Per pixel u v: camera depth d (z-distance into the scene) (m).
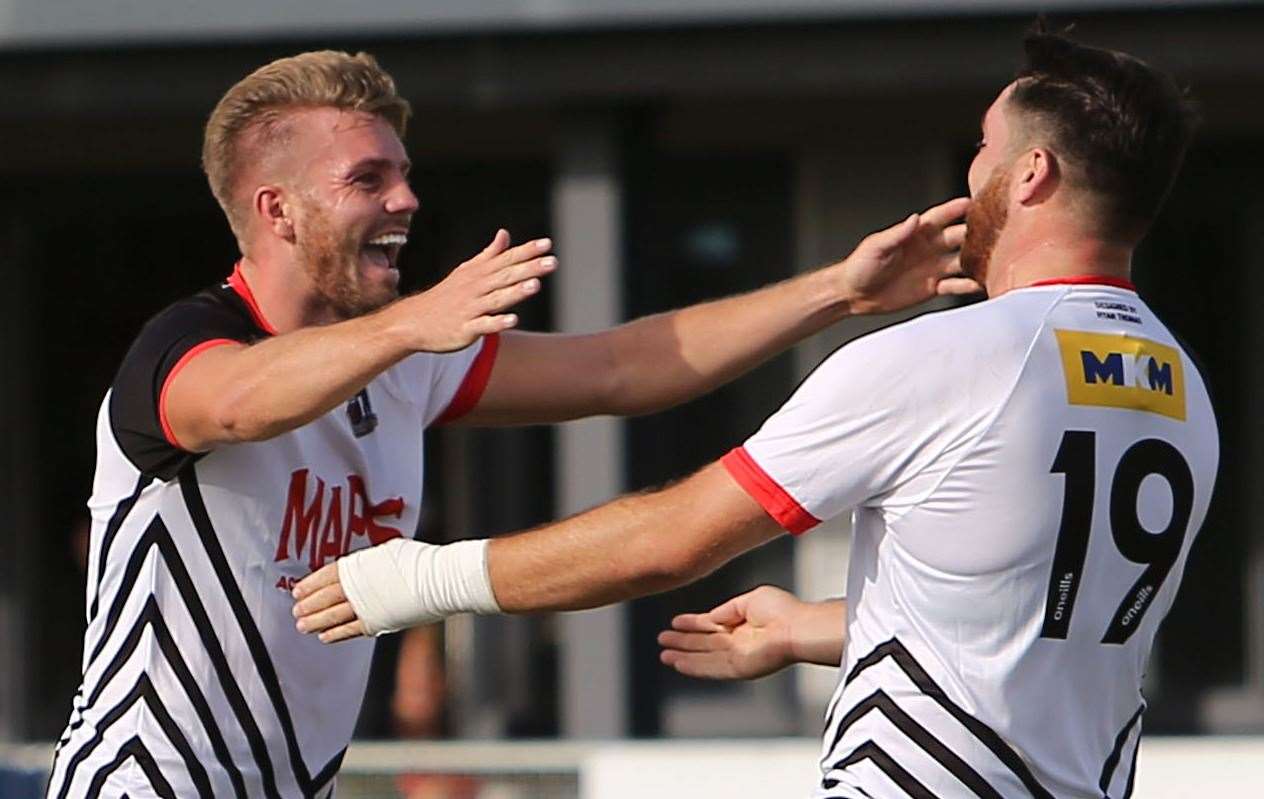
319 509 10.73
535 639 31.88
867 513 9.66
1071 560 9.33
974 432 9.22
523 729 31.67
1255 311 31.59
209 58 27.05
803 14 26.00
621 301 27.00
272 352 9.74
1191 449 9.77
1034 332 9.35
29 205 34.16
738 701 31.53
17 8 27.22
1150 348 9.62
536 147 32.50
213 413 9.83
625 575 9.48
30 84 27.39
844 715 9.59
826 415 9.30
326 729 11.05
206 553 10.50
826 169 31.44
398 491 11.12
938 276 11.36
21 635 33.88
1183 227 31.83
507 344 11.65
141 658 10.58
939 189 31.16
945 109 29.80
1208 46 25.33
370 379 9.60
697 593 31.62
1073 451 9.30
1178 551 9.73
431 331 9.34
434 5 26.47
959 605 9.32
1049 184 9.55
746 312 11.67
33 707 33.81
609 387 11.73
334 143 10.54
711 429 31.91
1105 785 9.70
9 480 34.06
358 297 10.66
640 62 26.42
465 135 31.44
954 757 9.31
